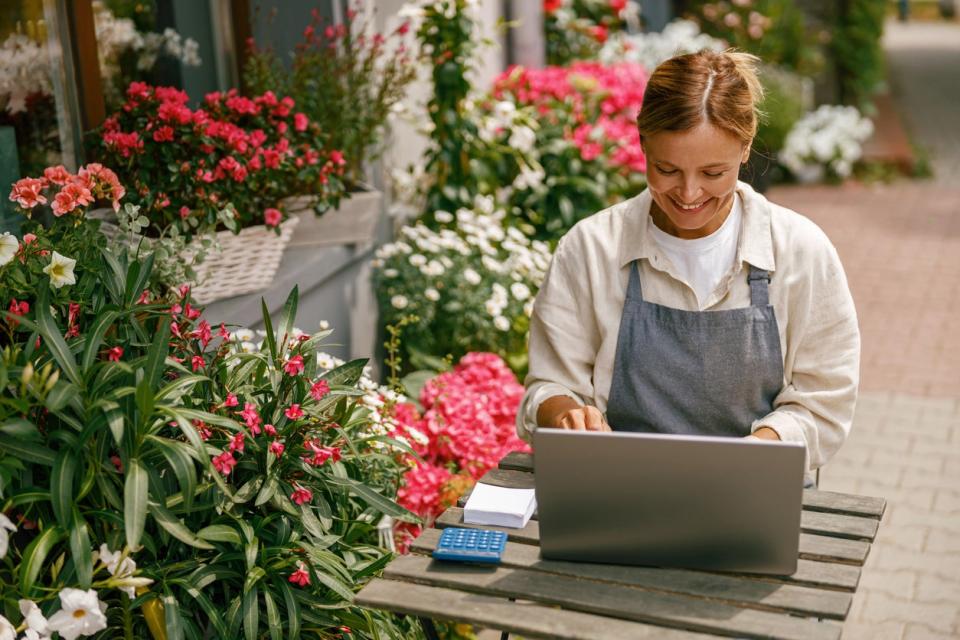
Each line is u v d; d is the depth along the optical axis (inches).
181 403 91.6
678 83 80.0
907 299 269.0
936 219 342.6
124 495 86.5
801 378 90.5
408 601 75.4
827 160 400.8
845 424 89.7
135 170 128.9
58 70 132.8
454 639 122.7
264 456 95.3
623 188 213.6
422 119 202.4
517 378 173.5
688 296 89.4
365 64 161.8
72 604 80.4
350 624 96.9
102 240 100.9
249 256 133.3
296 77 157.6
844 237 325.1
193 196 128.3
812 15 473.7
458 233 187.6
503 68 263.6
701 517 73.5
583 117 221.3
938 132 505.4
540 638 71.6
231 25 168.1
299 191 149.6
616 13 328.2
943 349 237.0
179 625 86.7
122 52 145.5
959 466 182.7
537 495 76.0
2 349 89.7
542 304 95.4
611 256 91.5
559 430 73.4
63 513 81.7
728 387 89.3
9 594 84.9
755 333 88.3
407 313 169.8
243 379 101.4
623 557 76.9
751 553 74.2
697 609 72.2
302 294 147.9
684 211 84.0
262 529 96.1
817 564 76.6
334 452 95.1
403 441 113.7
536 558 79.4
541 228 203.2
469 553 79.0
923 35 1058.1
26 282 92.0
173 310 99.7
